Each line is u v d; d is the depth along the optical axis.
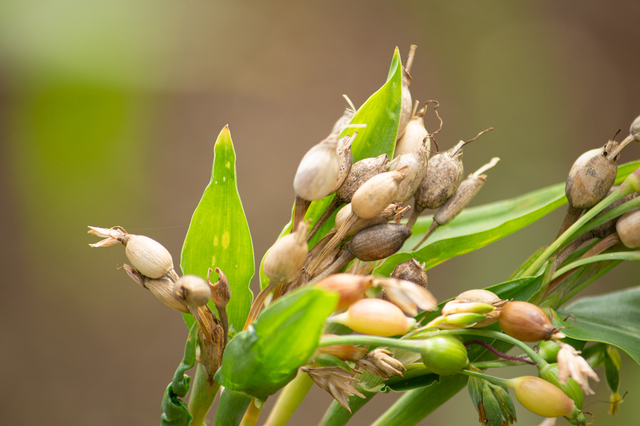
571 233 0.43
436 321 0.41
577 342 0.45
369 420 1.49
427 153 0.43
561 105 2.05
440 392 0.44
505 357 0.42
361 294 0.40
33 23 1.79
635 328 0.44
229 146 0.44
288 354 0.41
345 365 0.41
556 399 0.41
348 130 0.44
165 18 1.99
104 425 1.48
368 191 0.42
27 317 1.61
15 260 1.68
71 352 1.57
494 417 0.42
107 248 1.72
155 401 1.53
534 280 0.43
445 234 0.48
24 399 1.49
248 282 0.44
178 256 1.73
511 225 0.45
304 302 0.40
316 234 0.44
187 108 1.97
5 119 1.78
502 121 2.04
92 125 1.82
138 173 1.83
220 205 0.44
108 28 1.87
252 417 0.43
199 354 0.43
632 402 0.90
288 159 1.94
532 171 1.94
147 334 1.61
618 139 2.03
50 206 1.75
